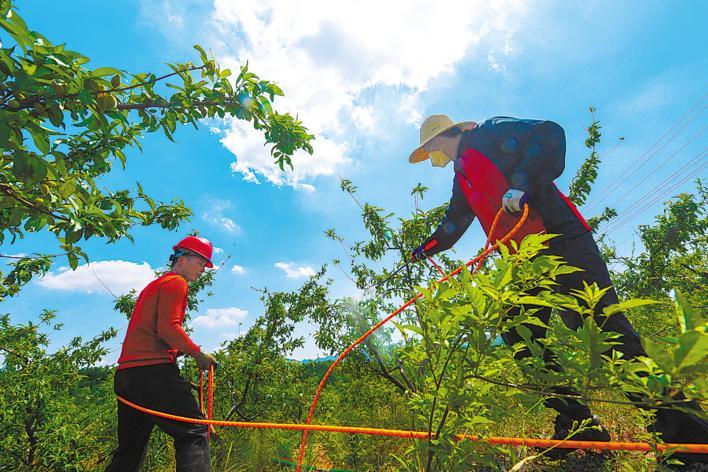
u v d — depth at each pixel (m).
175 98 2.93
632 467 1.68
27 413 5.33
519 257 0.96
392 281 4.68
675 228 7.37
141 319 2.31
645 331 4.25
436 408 1.12
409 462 1.18
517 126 2.42
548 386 0.89
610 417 2.45
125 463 2.33
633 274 7.68
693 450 0.91
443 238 3.19
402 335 1.15
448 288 0.97
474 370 1.00
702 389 0.62
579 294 0.87
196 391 5.66
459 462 1.07
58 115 1.80
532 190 2.22
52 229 2.51
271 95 3.28
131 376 2.22
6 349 5.77
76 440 5.39
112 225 2.55
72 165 2.60
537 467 1.87
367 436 3.64
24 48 1.60
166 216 3.89
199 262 2.58
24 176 1.76
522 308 0.95
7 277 3.90
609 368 0.81
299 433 4.43
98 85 1.91
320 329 5.12
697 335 0.58
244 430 4.43
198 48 2.97
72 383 5.97
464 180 2.78
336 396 5.60
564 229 2.21
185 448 2.12
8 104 1.74
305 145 3.67
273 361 6.25
